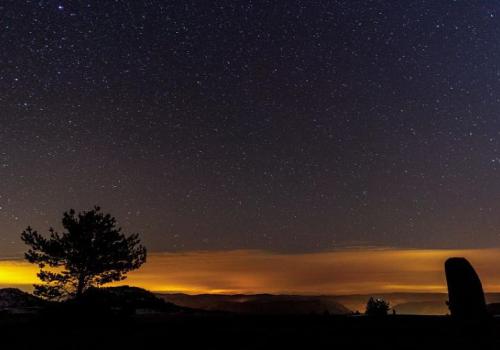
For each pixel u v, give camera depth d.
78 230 22.30
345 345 10.14
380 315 15.96
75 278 22.42
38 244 22.09
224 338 11.26
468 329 11.45
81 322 14.84
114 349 10.23
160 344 10.66
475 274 14.55
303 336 11.27
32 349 10.30
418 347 9.73
